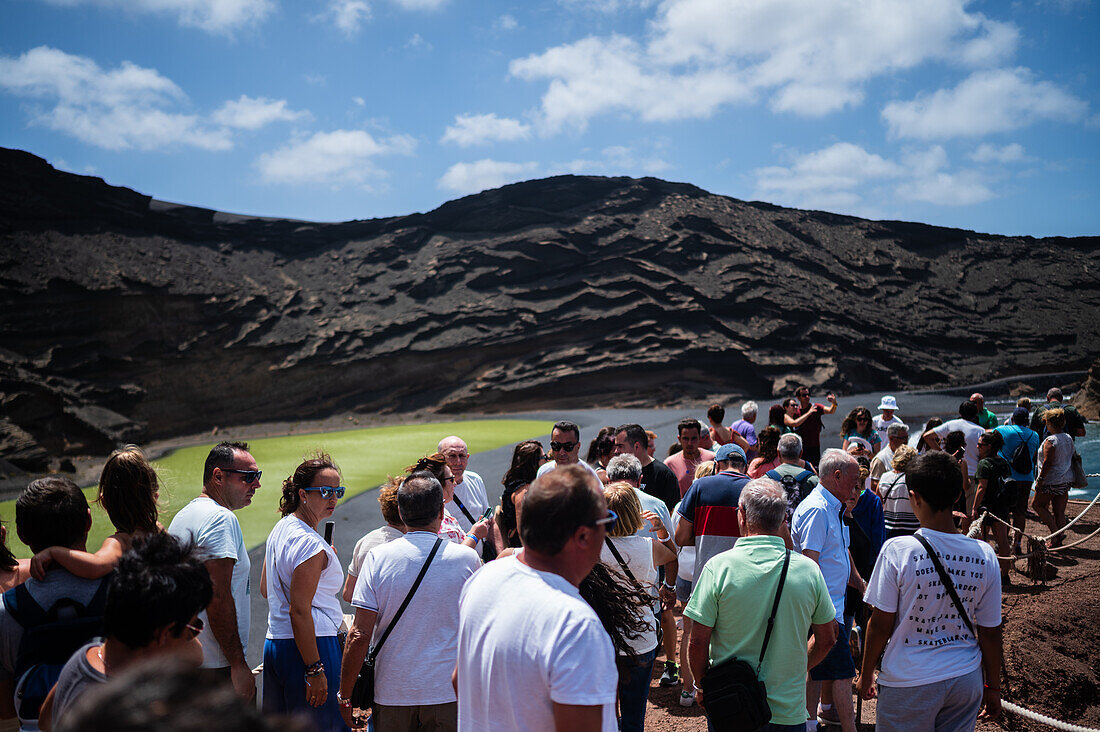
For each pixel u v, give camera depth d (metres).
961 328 60.31
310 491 4.18
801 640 3.61
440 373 54.56
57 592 2.92
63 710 2.16
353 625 3.66
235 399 50.06
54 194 49.72
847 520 5.09
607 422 38.53
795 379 52.16
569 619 2.07
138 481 3.46
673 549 5.22
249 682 3.75
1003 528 8.55
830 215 69.38
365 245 62.38
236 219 59.62
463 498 6.30
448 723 3.61
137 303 47.75
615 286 58.72
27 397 37.84
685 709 5.61
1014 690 6.06
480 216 63.91
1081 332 61.06
